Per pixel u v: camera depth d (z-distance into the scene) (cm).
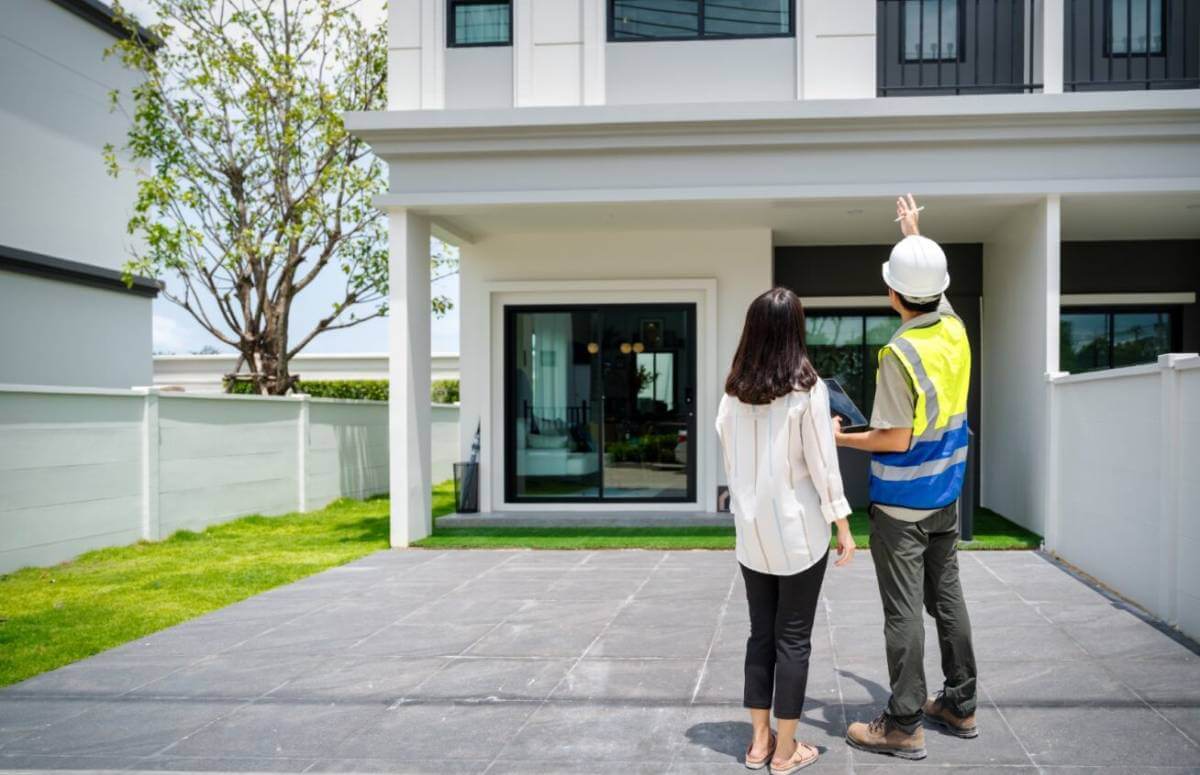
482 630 521
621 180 793
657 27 871
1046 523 724
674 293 969
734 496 314
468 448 987
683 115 762
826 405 307
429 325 877
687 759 329
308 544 873
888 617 329
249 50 1234
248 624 550
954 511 333
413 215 834
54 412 776
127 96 1329
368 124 786
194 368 1927
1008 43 947
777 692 308
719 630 509
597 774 319
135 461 874
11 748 358
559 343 993
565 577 671
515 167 802
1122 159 748
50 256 1158
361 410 1345
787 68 855
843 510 304
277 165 1276
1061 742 333
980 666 423
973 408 1034
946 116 741
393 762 336
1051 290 761
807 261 1072
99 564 772
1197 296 1016
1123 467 558
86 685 436
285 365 1320
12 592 657
